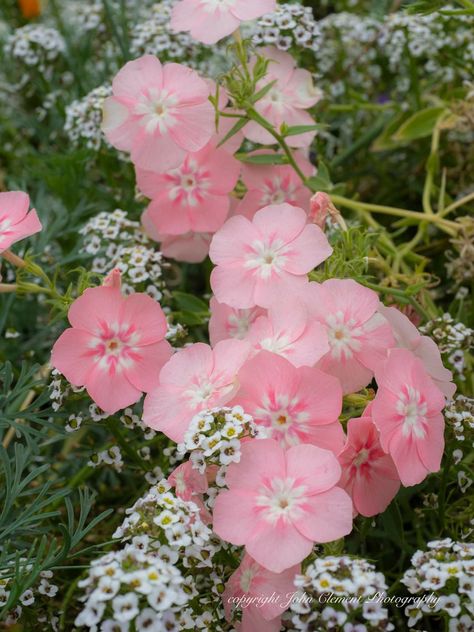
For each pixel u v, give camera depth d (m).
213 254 0.29
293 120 0.33
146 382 0.28
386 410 0.26
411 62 0.39
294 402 0.26
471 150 0.39
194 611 0.26
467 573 0.24
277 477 0.25
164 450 0.30
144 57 0.31
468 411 0.29
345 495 0.25
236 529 0.25
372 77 0.44
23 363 0.30
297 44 0.34
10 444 0.33
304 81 0.34
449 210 0.35
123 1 0.41
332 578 0.24
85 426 0.31
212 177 0.32
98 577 0.23
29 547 0.29
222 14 0.31
